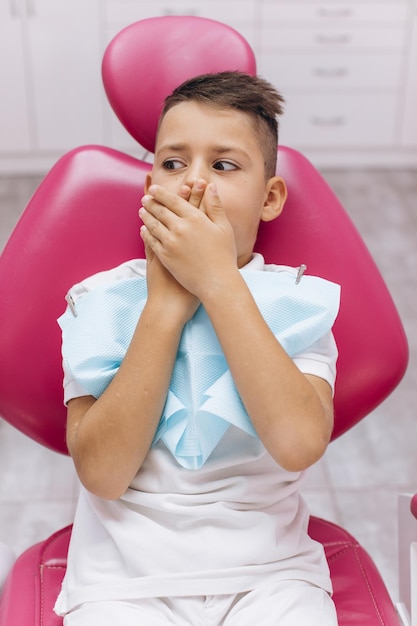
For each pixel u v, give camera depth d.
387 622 1.03
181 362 1.03
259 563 0.98
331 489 1.99
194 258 0.99
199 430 0.99
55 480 2.01
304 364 1.03
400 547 1.12
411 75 3.60
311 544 1.04
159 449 1.03
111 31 3.44
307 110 3.65
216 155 1.06
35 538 1.82
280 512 1.03
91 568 1.00
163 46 1.24
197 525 0.99
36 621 1.02
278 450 0.95
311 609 0.95
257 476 1.02
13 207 3.36
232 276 0.99
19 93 3.51
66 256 1.19
